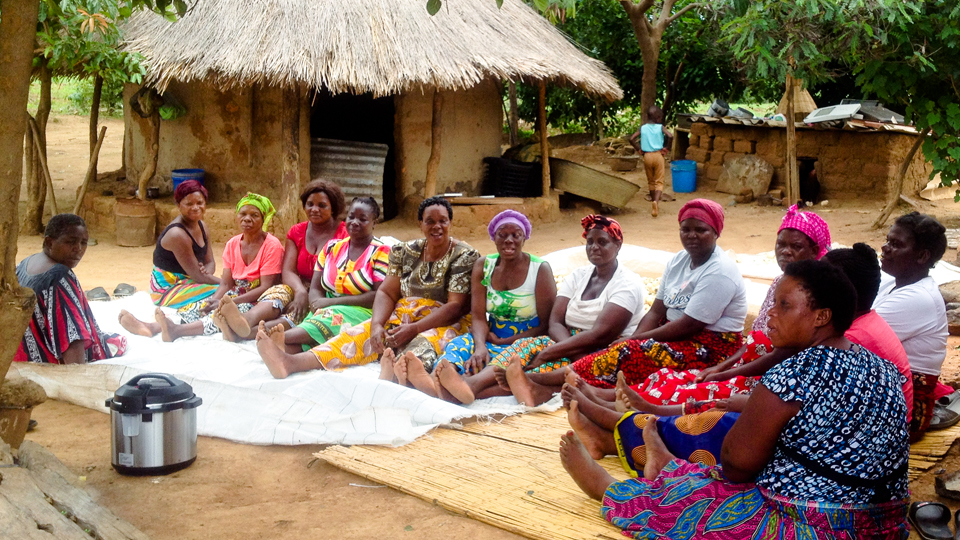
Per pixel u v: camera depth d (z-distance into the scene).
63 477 3.30
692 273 4.61
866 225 11.44
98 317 6.46
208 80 9.77
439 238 5.16
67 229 4.86
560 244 10.81
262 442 4.15
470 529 3.22
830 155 13.51
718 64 18.09
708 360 4.57
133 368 4.70
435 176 11.23
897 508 2.77
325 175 11.53
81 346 4.98
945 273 7.73
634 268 7.41
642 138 12.60
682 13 15.12
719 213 4.52
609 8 18.42
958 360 5.61
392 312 5.41
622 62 19.08
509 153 13.67
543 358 4.78
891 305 3.94
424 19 10.48
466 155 12.35
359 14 10.18
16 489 2.99
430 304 5.30
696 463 3.16
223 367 5.16
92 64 9.77
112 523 3.01
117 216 10.42
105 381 4.67
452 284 5.21
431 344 5.04
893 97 10.47
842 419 2.64
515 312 5.11
